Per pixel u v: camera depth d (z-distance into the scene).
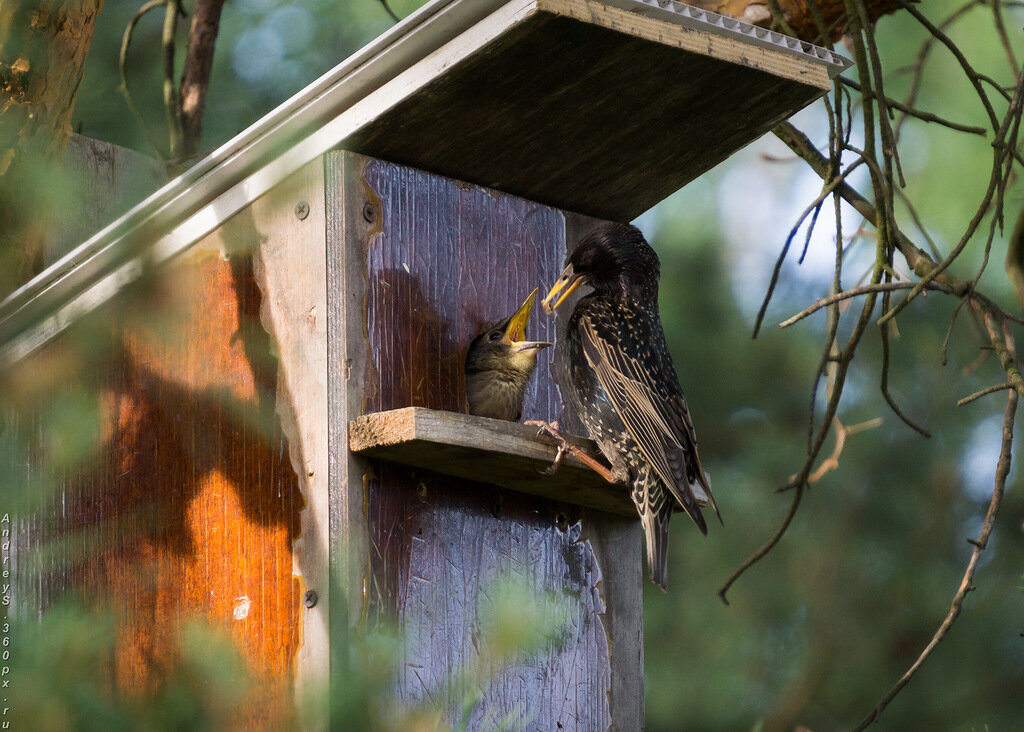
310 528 6.84
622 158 7.89
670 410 8.05
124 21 11.60
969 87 14.62
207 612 7.12
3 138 7.11
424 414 6.52
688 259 15.01
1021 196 12.38
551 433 7.11
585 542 8.14
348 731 4.04
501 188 8.00
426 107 6.95
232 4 12.27
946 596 14.75
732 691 14.19
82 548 5.14
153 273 4.13
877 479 15.06
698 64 7.01
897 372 15.09
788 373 14.96
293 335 7.08
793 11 9.36
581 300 8.30
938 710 14.45
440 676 7.05
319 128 7.17
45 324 7.94
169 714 3.92
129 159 9.86
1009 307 14.64
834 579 14.73
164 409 7.49
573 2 6.46
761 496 14.70
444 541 7.23
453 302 7.57
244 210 7.34
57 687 3.92
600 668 8.02
